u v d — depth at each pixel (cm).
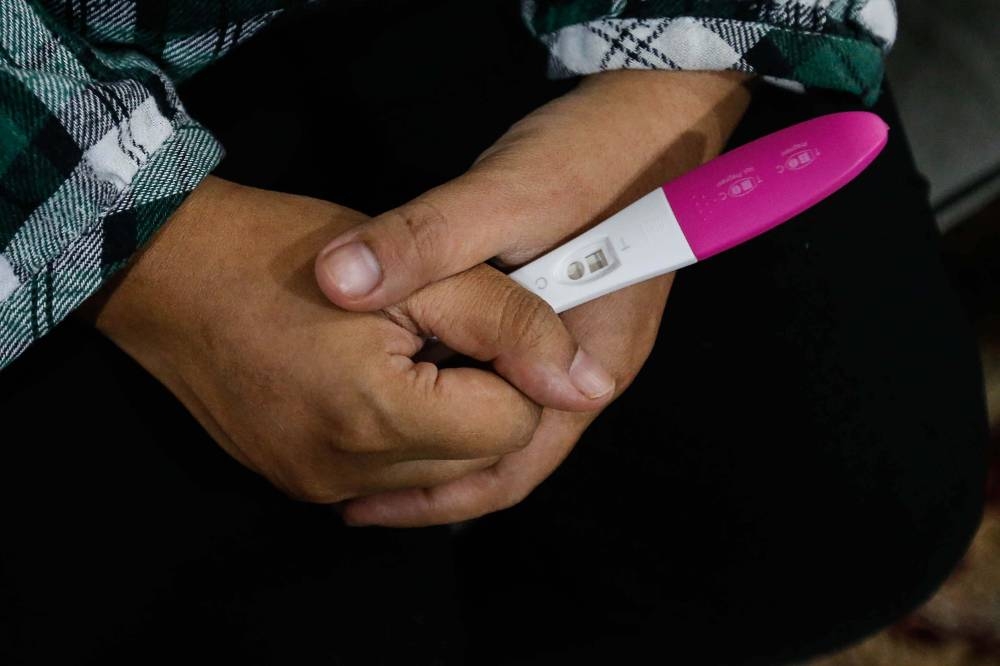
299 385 44
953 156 73
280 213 45
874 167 60
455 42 58
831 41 50
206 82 56
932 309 58
